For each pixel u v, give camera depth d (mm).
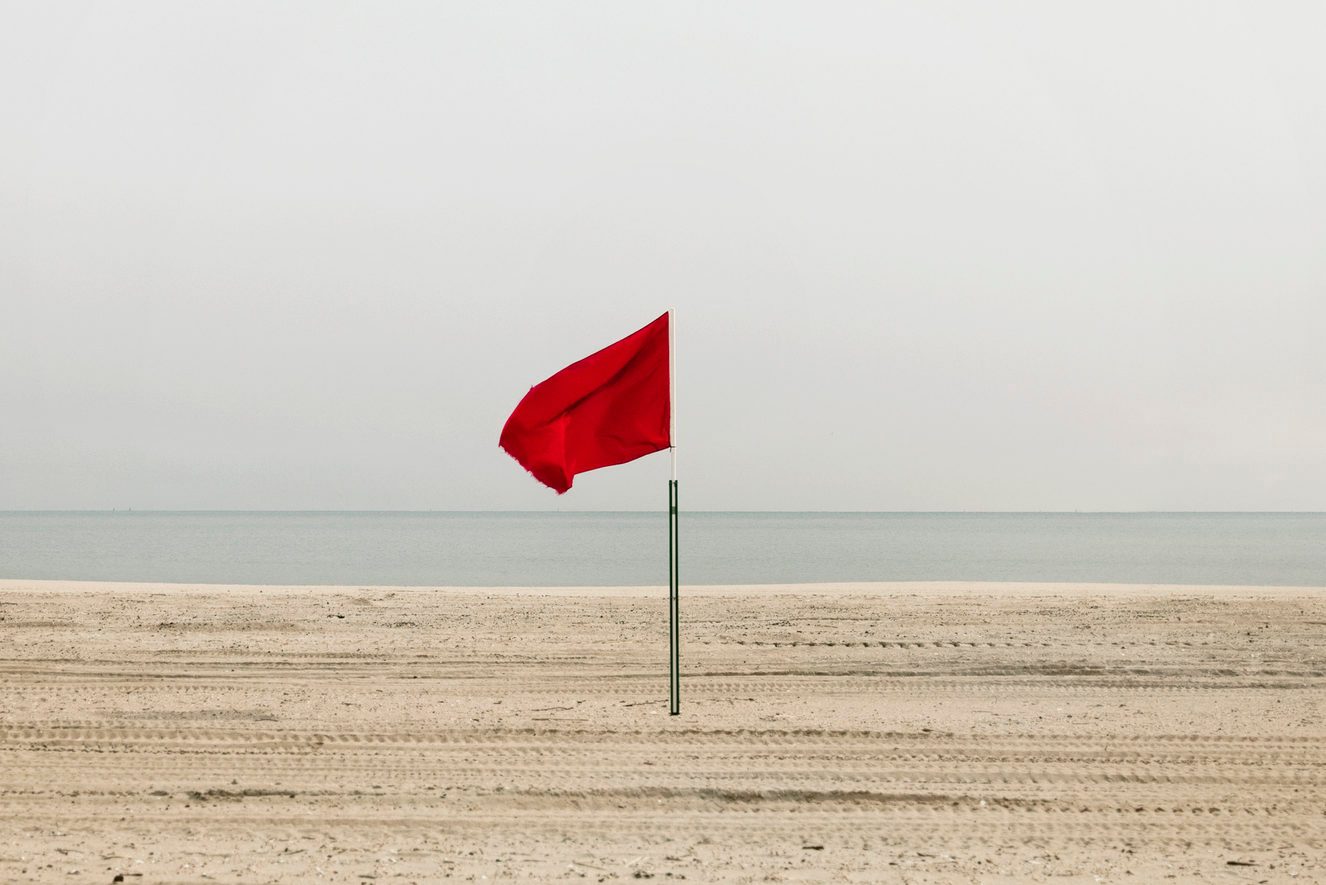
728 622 18141
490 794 8023
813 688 12195
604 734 9867
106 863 6387
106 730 9945
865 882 6184
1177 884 6191
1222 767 8844
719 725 10234
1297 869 6461
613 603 21375
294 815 7504
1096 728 10164
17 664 13555
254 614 19219
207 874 6207
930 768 8773
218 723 10258
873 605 20859
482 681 12594
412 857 6605
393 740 9633
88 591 23781
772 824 7375
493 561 50156
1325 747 9461
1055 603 21094
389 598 22438
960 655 14508
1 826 7199
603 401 10305
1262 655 14469
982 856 6711
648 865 6480
